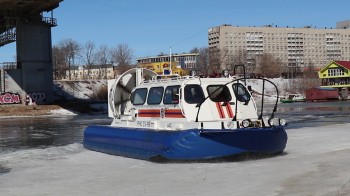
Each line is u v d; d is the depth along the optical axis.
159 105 13.84
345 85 96.94
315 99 83.06
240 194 8.00
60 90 83.19
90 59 134.12
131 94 15.69
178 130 12.48
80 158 14.52
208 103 12.84
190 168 11.13
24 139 24.27
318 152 12.82
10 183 10.40
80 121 41.41
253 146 12.01
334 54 177.25
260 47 154.00
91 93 85.62
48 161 14.12
